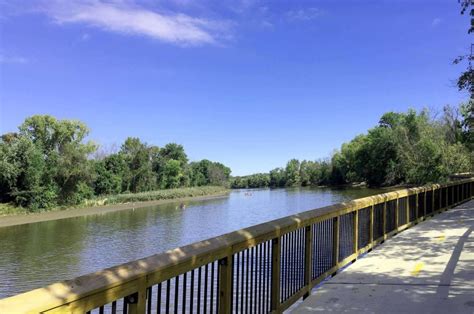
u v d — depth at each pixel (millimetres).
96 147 51625
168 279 2764
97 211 46250
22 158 42000
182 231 28797
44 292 1940
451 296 4844
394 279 5711
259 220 35656
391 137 65188
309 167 136500
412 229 10070
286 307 4664
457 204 15617
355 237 7133
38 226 32844
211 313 3314
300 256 5141
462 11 15156
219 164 135500
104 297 2225
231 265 3553
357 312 4543
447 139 49469
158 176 81562
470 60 16062
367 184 82750
